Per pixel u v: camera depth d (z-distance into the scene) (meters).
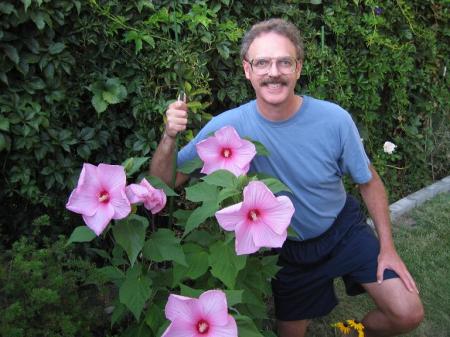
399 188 4.06
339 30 3.18
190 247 1.71
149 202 1.57
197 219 1.57
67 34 2.26
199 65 2.55
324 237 2.11
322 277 2.11
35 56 2.16
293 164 1.98
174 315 1.40
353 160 2.04
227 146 1.75
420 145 4.19
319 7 3.19
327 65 3.21
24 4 2.00
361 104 3.48
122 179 1.49
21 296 1.66
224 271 1.56
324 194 2.04
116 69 2.42
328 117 1.97
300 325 2.27
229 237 1.56
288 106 1.92
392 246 2.08
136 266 1.66
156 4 2.48
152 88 2.51
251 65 1.86
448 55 4.36
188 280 1.92
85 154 2.37
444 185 4.18
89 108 2.44
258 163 2.00
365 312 2.62
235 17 2.76
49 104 2.26
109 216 1.46
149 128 2.54
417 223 3.59
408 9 3.77
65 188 2.43
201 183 1.66
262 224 1.49
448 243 3.31
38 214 2.43
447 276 2.96
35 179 2.32
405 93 3.83
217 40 2.60
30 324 1.60
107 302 2.24
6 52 2.05
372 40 3.35
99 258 2.59
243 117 2.01
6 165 2.26
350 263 2.07
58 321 1.61
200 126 2.63
